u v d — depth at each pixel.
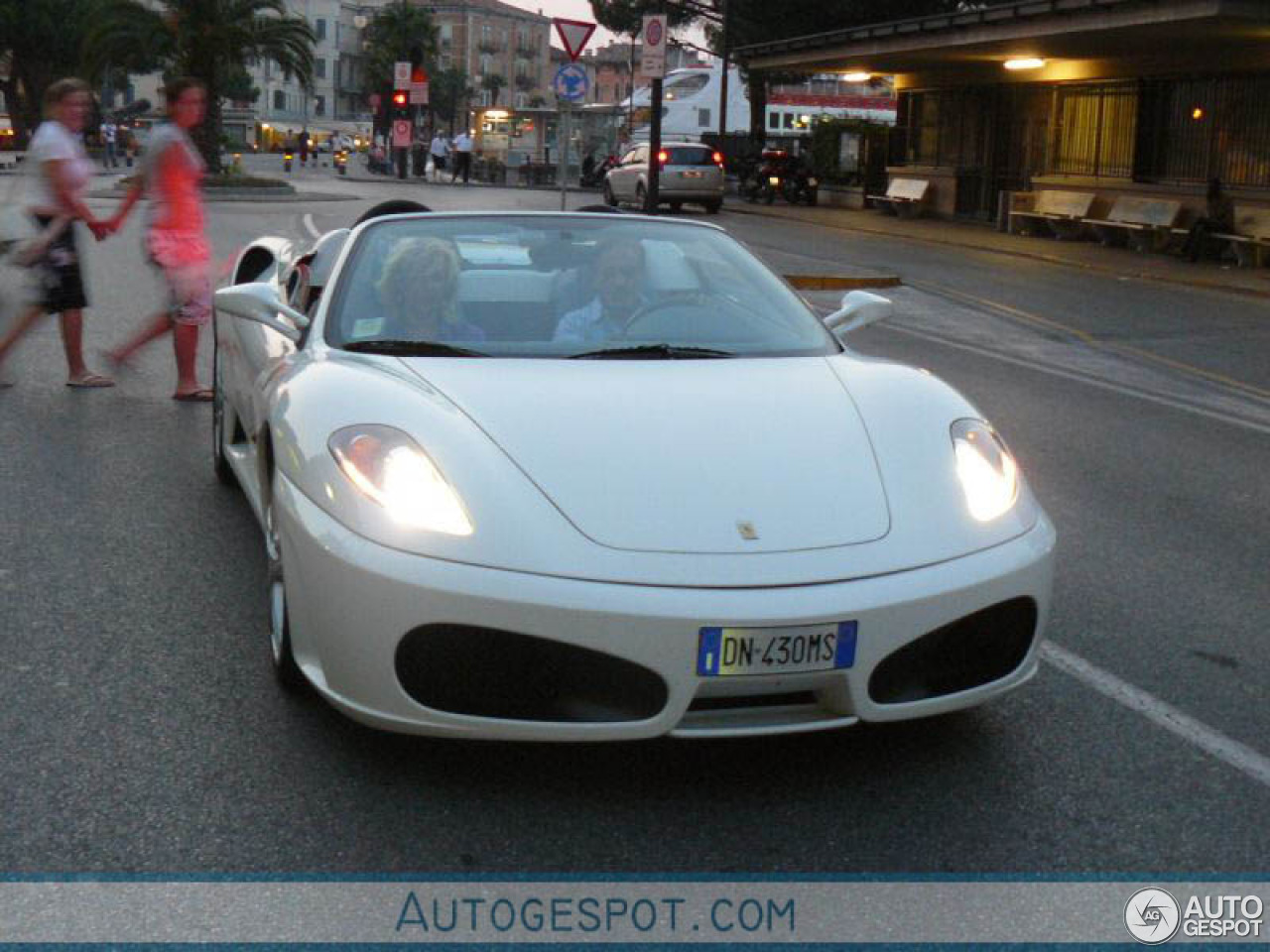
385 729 3.18
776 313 4.50
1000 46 23.48
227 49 33.19
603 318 4.30
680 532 3.16
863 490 3.38
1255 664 4.30
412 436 3.37
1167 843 3.11
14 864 2.89
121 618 4.41
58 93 7.96
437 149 48.59
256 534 5.41
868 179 33.97
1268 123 21.19
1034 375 10.59
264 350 4.90
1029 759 3.54
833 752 3.54
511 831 3.09
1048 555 3.46
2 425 7.17
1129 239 23.17
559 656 3.05
